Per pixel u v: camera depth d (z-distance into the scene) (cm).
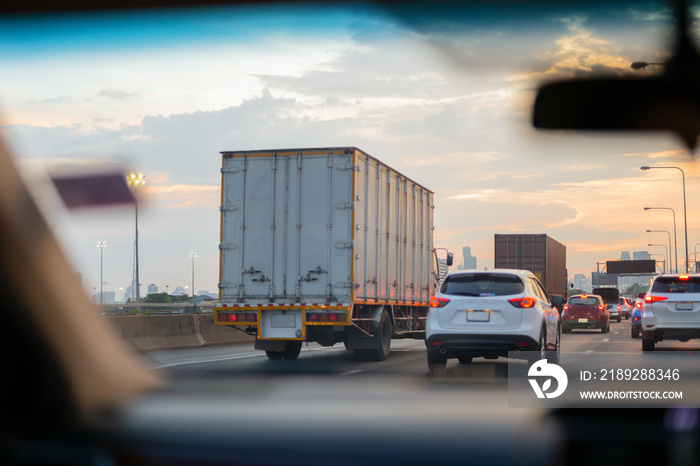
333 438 145
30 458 122
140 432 127
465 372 1168
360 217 1648
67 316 115
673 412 158
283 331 1620
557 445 155
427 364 1460
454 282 1330
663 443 153
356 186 1627
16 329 114
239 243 1658
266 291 1639
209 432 139
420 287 2131
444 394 196
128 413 124
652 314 1934
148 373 129
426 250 2206
